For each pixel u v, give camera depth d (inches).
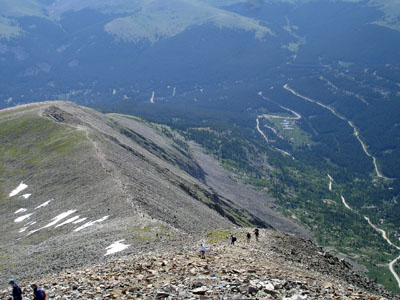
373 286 2253.9
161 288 1144.2
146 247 2591.0
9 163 6186.0
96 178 4869.6
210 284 1154.7
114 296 1118.4
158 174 6820.9
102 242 2891.2
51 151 6289.4
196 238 2746.1
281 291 1107.9
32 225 4067.4
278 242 2506.2
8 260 2915.8
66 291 1224.8
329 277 1802.4
